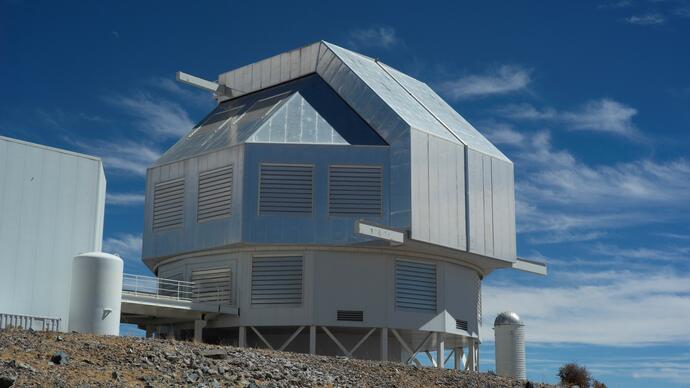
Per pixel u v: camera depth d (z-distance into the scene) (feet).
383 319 166.50
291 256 167.84
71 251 123.13
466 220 173.27
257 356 105.60
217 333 178.40
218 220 169.89
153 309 161.89
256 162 168.14
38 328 115.85
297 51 200.64
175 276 178.81
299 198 166.81
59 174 122.21
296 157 168.14
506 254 180.86
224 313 166.71
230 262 170.81
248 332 173.68
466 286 181.16
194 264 175.22
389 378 112.06
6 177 116.47
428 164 168.55
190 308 163.32
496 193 181.57
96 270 124.98
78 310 123.65
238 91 211.61
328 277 166.40
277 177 167.63
